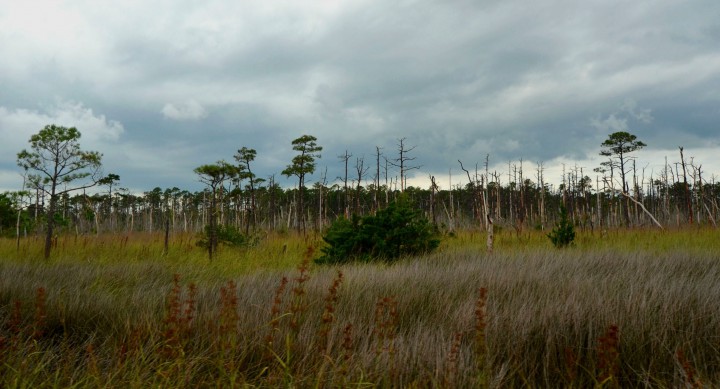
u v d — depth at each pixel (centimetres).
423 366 348
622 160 4150
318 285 639
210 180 1576
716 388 314
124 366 336
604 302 485
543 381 350
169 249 1552
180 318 411
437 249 1370
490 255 1124
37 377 337
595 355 368
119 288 723
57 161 1338
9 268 853
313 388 317
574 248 1405
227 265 1190
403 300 545
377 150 3847
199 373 360
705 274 764
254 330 425
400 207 1296
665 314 436
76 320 483
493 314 460
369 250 1241
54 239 1573
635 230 2233
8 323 452
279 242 1880
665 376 355
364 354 365
